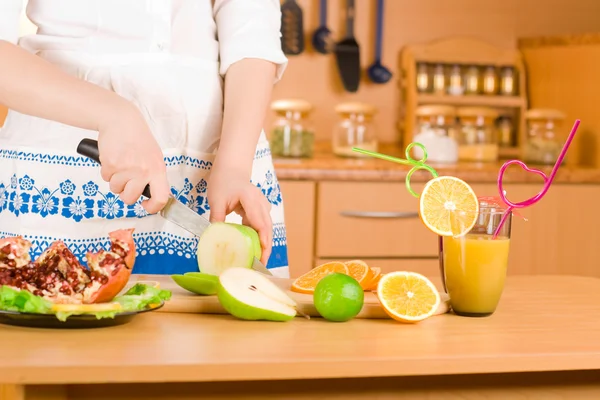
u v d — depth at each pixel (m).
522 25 4.04
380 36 3.86
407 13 3.93
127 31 1.62
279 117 3.61
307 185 3.24
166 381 1.07
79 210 1.63
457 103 3.90
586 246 3.48
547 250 3.46
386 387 1.15
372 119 3.68
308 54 3.85
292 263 3.26
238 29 1.65
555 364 1.09
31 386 1.00
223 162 1.53
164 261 1.64
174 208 1.39
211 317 1.26
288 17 3.76
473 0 3.98
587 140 3.72
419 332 1.19
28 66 1.30
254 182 1.74
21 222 1.63
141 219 1.64
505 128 3.95
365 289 1.41
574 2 4.07
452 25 3.97
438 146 3.67
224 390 1.11
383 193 3.29
